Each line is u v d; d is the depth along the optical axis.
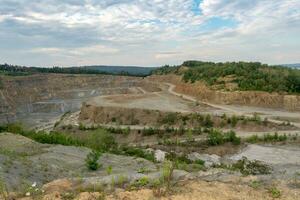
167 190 10.95
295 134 58.88
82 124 80.81
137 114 84.88
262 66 117.62
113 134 71.00
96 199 10.29
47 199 10.48
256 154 48.16
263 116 73.56
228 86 100.12
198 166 22.23
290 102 83.31
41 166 19.94
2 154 20.86
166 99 107.56
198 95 107.50
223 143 54.94
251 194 10.97
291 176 13.52
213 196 10.60
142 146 58.56
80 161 24.23
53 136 38.66
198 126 71.00
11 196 11.00
